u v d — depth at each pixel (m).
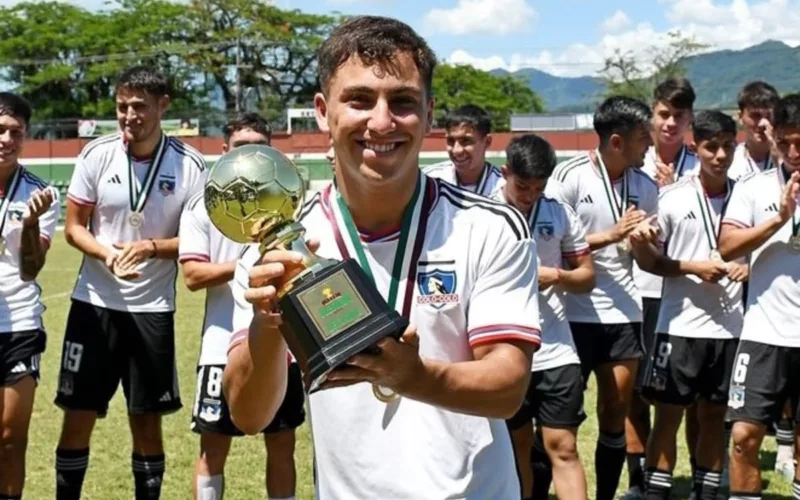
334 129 2.13
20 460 5.03
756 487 4.88
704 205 5.62
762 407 4.82
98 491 5.97
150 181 5.37
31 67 61.41
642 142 5.77
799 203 4.83
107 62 59.91
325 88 2.15
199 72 61.28
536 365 4.99
